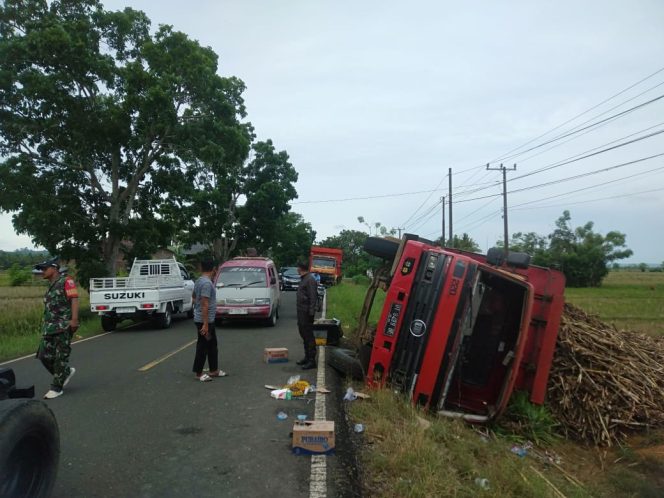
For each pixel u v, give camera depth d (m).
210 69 20.06
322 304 20.30
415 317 6.61
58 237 19.08
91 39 19.08
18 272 47.62
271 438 5.38
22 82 17.17
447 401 7.07
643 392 7.17
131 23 19.91
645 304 26.98
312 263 37.19
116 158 20.11
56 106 17.88
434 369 6.46
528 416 6.82
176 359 9.77
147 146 20.06
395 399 6.32
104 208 20.86
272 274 15.62
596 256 56.91
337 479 4.39
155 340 12.44
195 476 4.43
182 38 19.80
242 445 5.17
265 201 40.16
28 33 17.64
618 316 20.41
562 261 58.16
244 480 4.36
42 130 18.12
